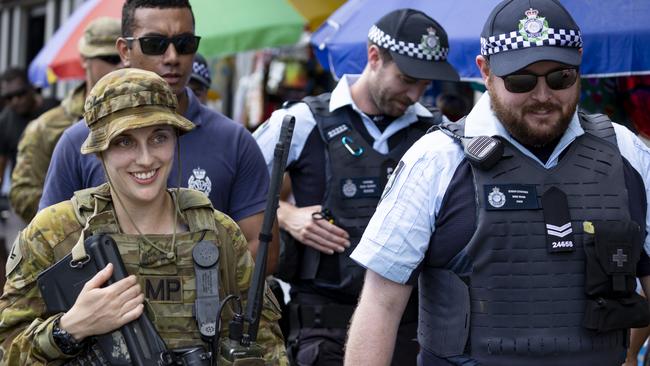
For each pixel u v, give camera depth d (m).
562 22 3.97
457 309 4.02
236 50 9.30
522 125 3.98
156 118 3.69
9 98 11.41
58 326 3.60
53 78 10.86
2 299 3.78
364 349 4.07
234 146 5.29
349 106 6.02
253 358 3.70
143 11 5.20
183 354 3.66
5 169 11.36
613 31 5.38
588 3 5.50
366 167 5.95
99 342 3.62
